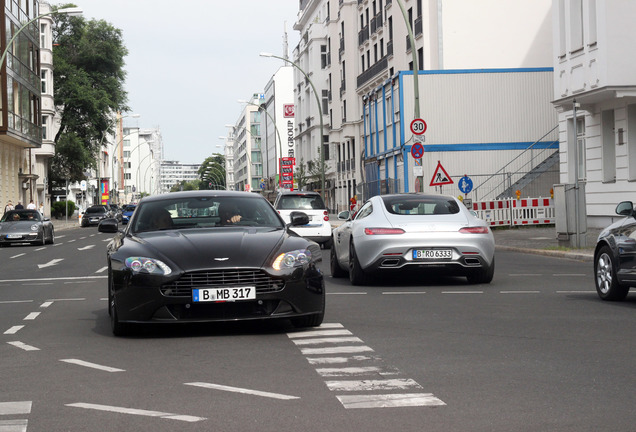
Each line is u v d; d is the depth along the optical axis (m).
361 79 59.00
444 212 13.70
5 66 49.59
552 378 6.17
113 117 76.00
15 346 8.29
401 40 47.19
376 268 13.30
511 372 6.42
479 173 39.84
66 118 71.50
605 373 6.33
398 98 42.59
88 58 72.50
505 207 32.94
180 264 8.30
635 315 9.72
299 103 92.31
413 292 12.73
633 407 5.23
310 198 26.02
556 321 9.30
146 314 8.27
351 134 62.84
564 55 28.06
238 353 7.53
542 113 39.88
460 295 12.20
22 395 5.94
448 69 40.72
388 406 5.37
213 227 9.57
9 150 57.25
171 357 7.42
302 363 6.96
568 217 21.00
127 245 8.91
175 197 10.29
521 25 42.84
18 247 33.56
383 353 7.37
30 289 15.12
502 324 9.12
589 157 28.62
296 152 96.19
